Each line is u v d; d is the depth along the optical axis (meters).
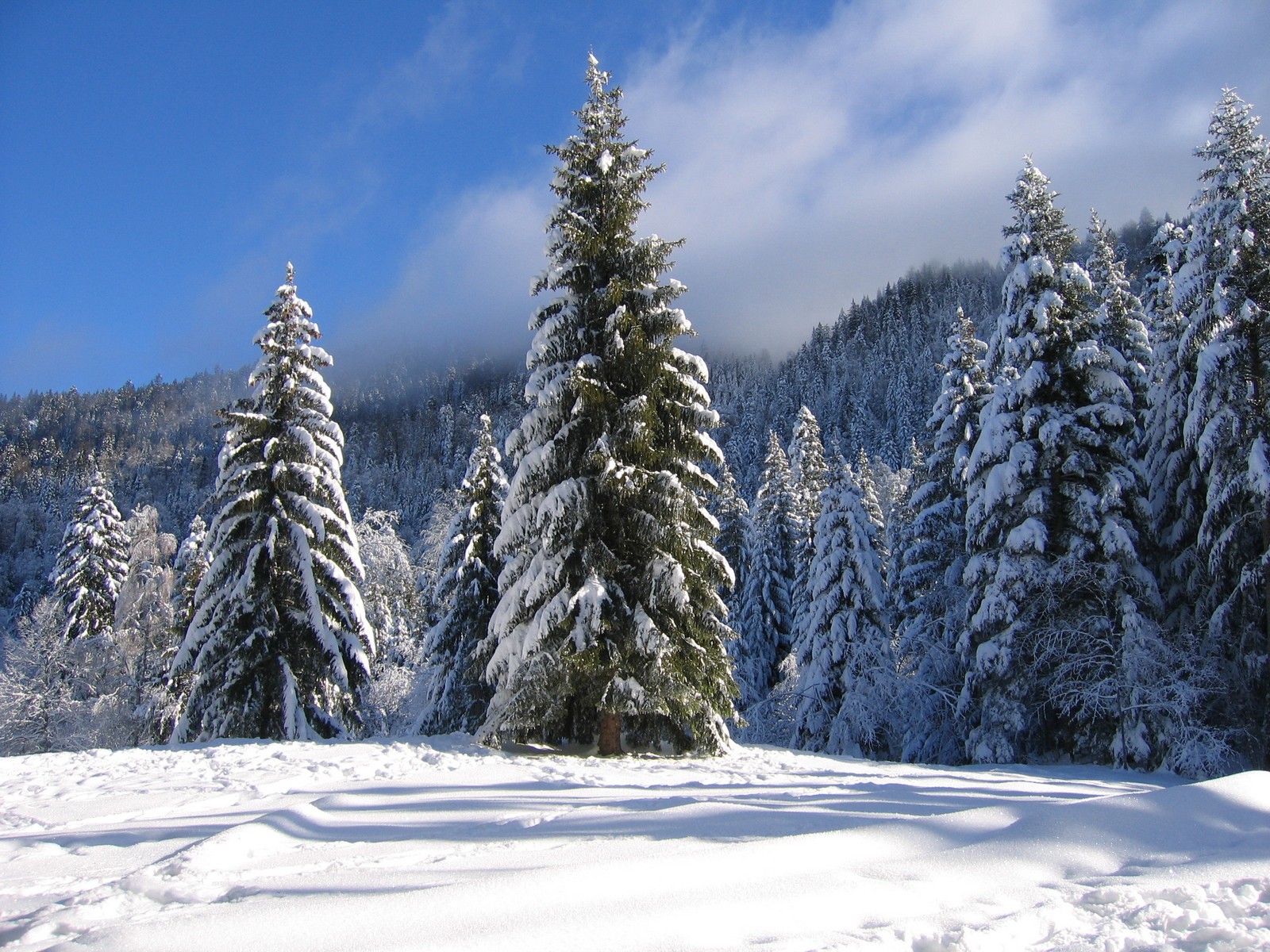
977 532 20.75
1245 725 17.34
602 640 14.65
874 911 4.32
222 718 18.20
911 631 24.89
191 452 159.25
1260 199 17.91
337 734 19.86
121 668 34.69
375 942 3.59
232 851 5.88
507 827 6.83
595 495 15.55
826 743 26.56
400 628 36.09
